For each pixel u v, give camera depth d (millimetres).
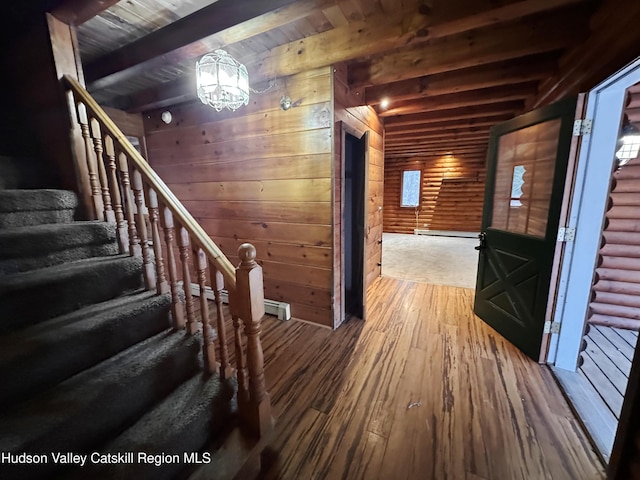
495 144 2615
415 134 5148
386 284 3994
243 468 1253
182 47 1834
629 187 2354
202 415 1301
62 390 1134
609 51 1551
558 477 1296
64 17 1726
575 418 1613
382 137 3996
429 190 8133
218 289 1409
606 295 2602
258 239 2920
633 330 2568
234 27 1633
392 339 2500
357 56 2014
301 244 2693
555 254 1980
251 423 1395
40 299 1304
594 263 1908
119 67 2172
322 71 2273
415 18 1710
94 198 1874
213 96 1883
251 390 1366
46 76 1809
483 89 3143
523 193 2350
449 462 1372
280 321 2842
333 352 2307
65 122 1815
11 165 1799
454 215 8008
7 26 1864
